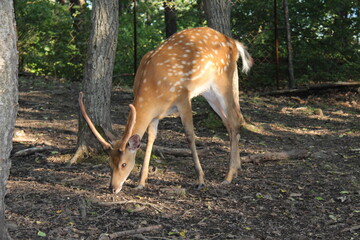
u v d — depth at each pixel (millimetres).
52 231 4758
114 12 7531
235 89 9406
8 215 5078
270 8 15406
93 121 7520
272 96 14477
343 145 9242
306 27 15820
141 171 6469
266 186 6633
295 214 5648
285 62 16266
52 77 16719
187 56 6527
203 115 10742
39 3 16641
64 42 16531
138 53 16688
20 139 8594
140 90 6309
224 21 9961
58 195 5809
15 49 3854
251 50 15828
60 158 7547
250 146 8992
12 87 3836
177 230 5023
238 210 5707
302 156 8180
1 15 3711
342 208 5863
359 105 13344
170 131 9906
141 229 4910
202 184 6465
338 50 15930
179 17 18750
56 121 10359
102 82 7543
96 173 6855
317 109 12289
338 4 15297
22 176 6578
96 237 4723
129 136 5668
